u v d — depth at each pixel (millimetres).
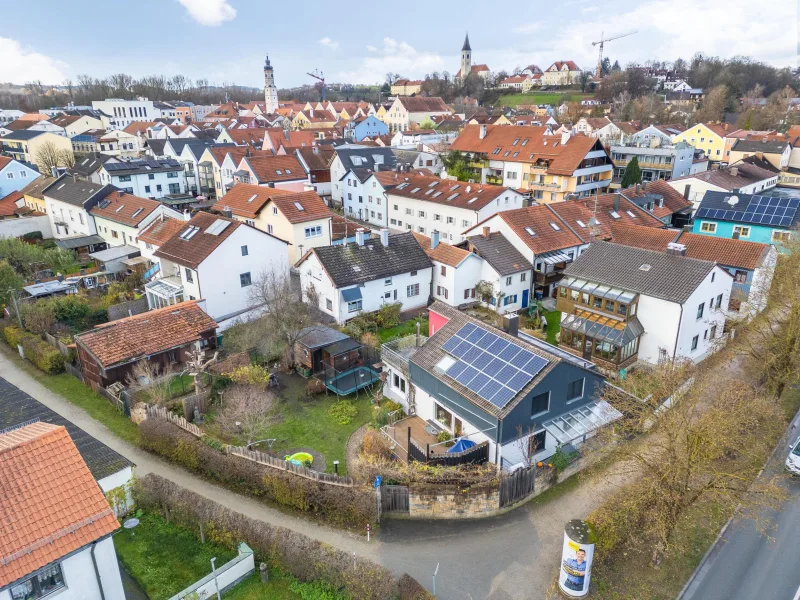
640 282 39094
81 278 56562
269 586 22594
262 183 77000
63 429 20656
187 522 25656
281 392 37031
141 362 36750
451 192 68375
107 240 67000
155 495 26516
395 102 170250
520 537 25250
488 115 171375
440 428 31562
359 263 47312
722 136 107062
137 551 24359
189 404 32906
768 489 23688
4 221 72875
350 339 39062
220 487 28562
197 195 94125
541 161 84438
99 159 90062
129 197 66250
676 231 50188
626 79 197375
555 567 23656
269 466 27984
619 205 58906
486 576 23172
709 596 22219
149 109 186000
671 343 37875
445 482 26219
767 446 31062
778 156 95250
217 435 32062
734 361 39781
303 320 40531
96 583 19453
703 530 25547
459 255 49406
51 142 112750
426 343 33562
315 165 94125
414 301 50719
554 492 28016
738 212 58812
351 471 29062
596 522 23766
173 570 23312
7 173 86000
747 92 188250
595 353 39406
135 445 32094
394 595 21375
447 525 26031
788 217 55688
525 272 50125
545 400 28625
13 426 28781
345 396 36531
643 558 24047
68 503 19078
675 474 22922
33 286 52594
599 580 22859
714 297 40094
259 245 49219
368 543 24922
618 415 30344
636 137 108062
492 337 31203
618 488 28000
